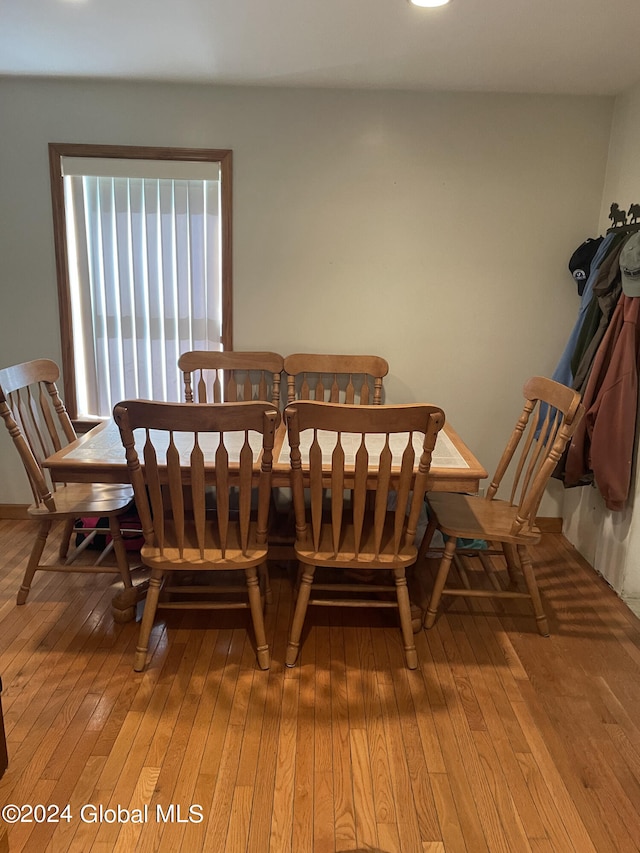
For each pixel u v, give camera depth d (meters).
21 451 2.22
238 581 2.59
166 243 2.92
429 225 2.89
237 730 1.80
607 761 1.73
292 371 2.91
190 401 2.92
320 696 1.95
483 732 1.82
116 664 2.09
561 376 2.77
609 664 2.16
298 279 2.95
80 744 1.73
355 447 2.28
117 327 3.03
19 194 2.86
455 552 2.57
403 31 2.14
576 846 1.47
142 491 1.94
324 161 2.82
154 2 1.95
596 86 2.64
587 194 2.86
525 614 2.46
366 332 3.01
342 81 2.66
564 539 3.17
